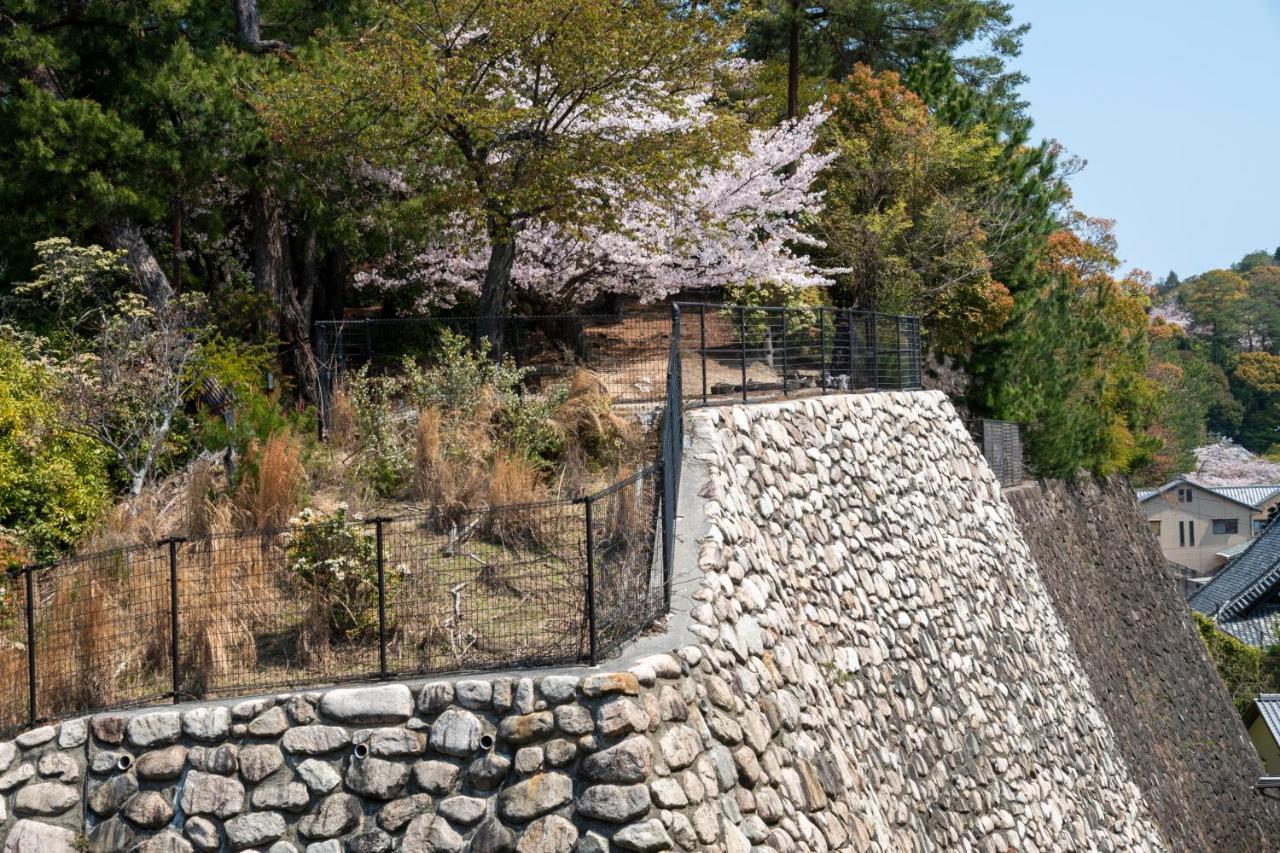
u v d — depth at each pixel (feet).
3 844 25.63
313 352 56.54
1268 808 107.24
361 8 62.49
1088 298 130.41
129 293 50.52
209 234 64.23
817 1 99.40
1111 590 100.83
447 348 50.14
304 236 63.31
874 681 42.27
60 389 43.06
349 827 24.75
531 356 57.52
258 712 26.00
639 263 65.16
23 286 48.14
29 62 50.62
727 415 42.11
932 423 67.97
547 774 24.30
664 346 61.05
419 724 25.26
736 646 31.63
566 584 32.12
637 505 35.01
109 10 53.16
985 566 63.77
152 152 51.67
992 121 106.52
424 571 33.04
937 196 91.30
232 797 25.39
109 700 28.55
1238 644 142.61
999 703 54.29
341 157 56.75
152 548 32.42
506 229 56.18
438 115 53.67
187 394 48.85
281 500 38.04
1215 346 347.15
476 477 40.14
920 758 42.75
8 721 28.25
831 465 49.57
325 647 30.27
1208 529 274.57
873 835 34.06
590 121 57.98
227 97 52.80
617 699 24.79
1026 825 49.62
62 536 39.06
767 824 27.78
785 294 76.74
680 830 24.18
